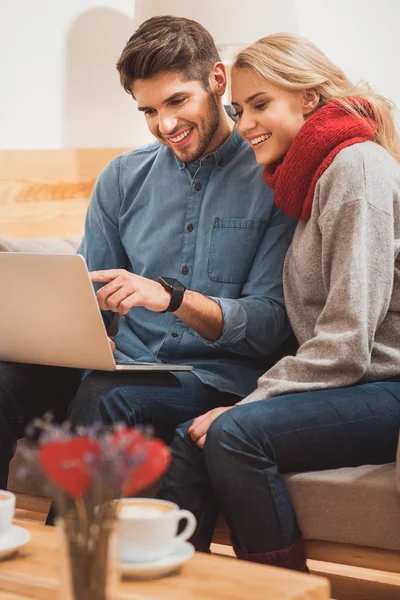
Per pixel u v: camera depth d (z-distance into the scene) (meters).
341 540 1.87
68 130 3.67
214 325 2.28
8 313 2.15
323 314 2.07
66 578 1.16
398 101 4.01
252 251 2.48
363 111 2.27
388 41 4.03
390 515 1.81
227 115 2.62
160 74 2.41
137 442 1.13
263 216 2.46
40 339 2.15
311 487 1.90
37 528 1.59
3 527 1.45
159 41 2.41
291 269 2.30
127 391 2.13
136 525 1.35
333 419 1.94
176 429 2.10
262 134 2.34
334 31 4.01
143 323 2.52
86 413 2.09
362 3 4.03
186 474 2.03
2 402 2.22
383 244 2.05
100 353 2.07
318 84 2.29
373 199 2.06
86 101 3.73
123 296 2.15
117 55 3.83
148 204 2.58
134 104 3.90
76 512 1.14
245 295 2.45
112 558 1.16
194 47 2.44
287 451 1.92
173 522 1.38
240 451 1.90
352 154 2.12
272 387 2.04
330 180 2.13
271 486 1.89
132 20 3.90
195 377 2.30
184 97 2.43
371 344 2.03
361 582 2.41
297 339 2.30
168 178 2.57
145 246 2.56
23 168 3.43
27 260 2.02
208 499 2.05
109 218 2.66
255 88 2.31
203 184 2.53
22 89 3.51
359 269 2.02
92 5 3.73
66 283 1.99
